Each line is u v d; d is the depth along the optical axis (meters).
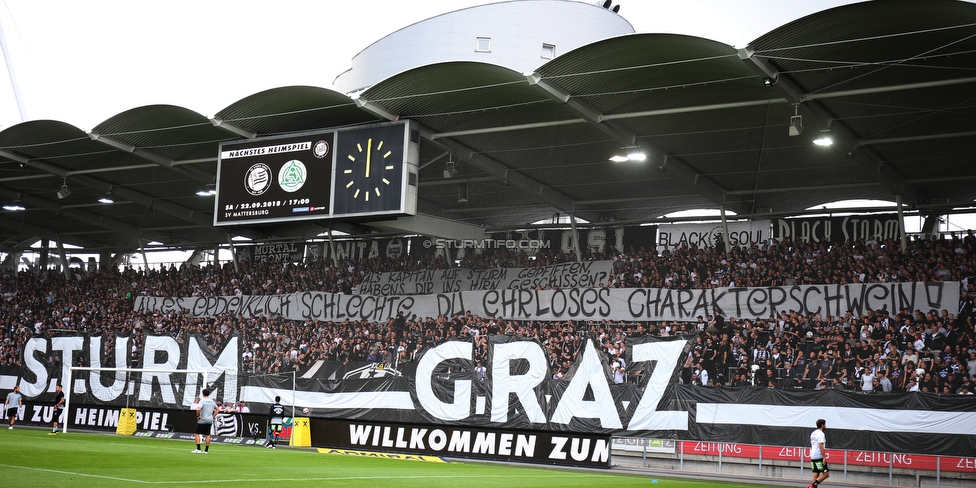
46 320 47.31
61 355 35.66
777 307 31.53
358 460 23.72
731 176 33.06
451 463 24.78
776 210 36.16
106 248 54.38
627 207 38.50
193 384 32.41
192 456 21.80
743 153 30.12
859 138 27.48
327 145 29.33
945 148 28.27
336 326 38.84
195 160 33.81
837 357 27.44
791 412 22.84
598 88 24.77
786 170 31.83
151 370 31.08
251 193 30.45
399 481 16.91
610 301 34.84
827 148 29.08
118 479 14.77
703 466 24.44
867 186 32.97
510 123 28.69
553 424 25.66
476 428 26.75
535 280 38.78
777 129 27.33
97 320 45.59
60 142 32.72
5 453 19.34
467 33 50.84
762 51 21.44
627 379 26.50
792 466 23.03
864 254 32.38
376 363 34.81
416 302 38.81
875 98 24.09
